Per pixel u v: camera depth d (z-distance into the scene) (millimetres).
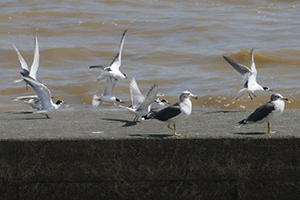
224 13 40344
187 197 11844
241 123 12211
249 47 33062
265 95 24750
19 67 29984
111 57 31656
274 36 35219
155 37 35250
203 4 43250
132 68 29359
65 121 13914
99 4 42406
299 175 11719
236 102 24266
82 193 11867
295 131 12289
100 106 24359
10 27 37219
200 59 30734
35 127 13125
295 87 25938
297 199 11781
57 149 11773
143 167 11781
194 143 11711
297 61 30016
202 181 11789
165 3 43000
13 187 11852
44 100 14328
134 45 33594
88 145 11758
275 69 29031
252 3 43500
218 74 28188
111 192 11859
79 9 40625
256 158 11711
